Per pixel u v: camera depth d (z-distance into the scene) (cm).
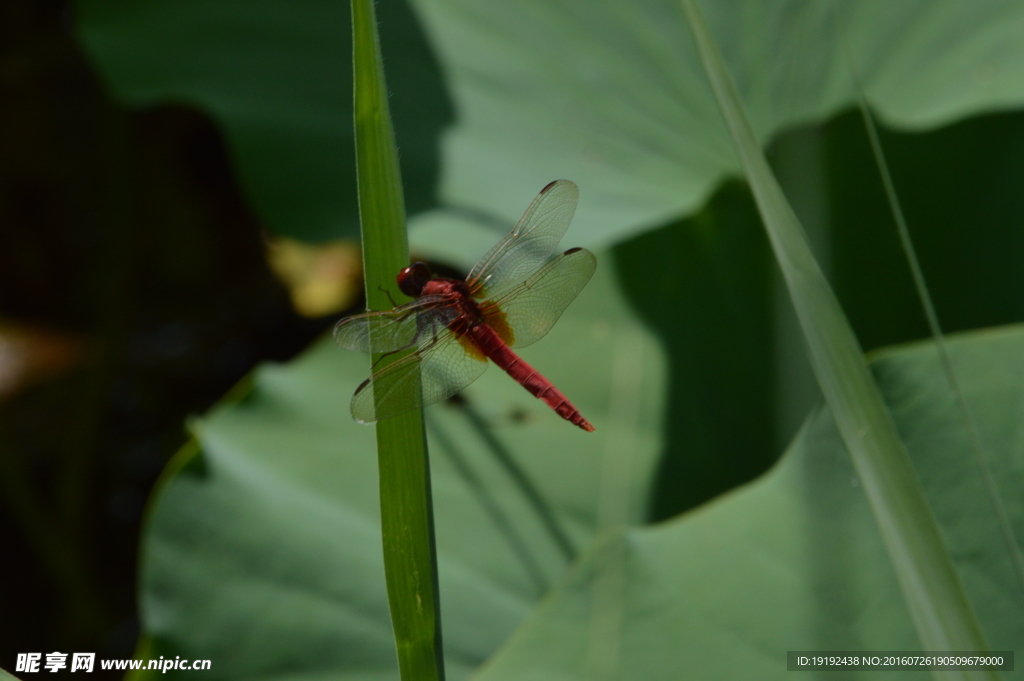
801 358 74
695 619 69
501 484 75
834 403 67
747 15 78
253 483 75
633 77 78
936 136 76
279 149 78
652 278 76
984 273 75
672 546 70
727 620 69
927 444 70
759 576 70
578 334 76
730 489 74
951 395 70
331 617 73
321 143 78
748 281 76
